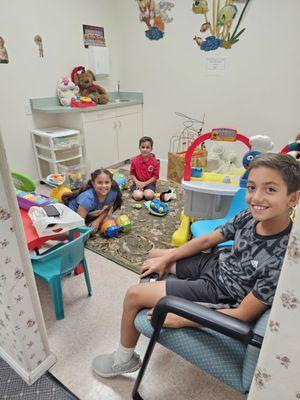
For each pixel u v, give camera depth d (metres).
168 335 0.90
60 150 2.99
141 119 3.87
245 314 0.83
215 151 2.61
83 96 3.29
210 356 0.84
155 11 3.22
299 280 0.45
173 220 2.42
